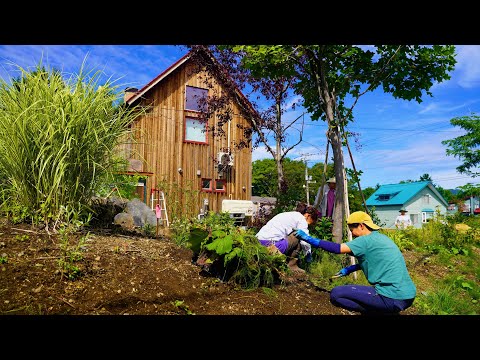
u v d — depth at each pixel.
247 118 11.16
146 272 3.25
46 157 3.59
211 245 3.59
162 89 14.84
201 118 11.43
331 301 3.62
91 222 4.29
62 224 3.48
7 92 3.70
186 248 4.17
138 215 6.43
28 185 3.60
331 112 6.23
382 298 3.45
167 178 14.54
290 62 6.66
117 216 5.18
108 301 2.70
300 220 5.02
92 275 2.94
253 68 6.20
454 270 7.46
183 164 14.95
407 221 12.60
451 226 9.77
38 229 3.45
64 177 3.64
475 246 9.78
